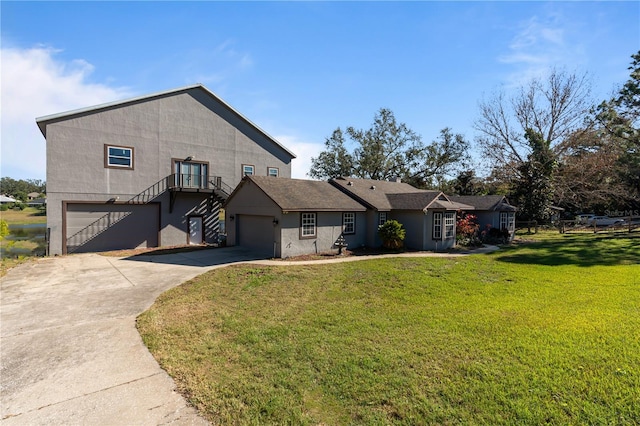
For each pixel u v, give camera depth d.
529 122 32.25
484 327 5.87
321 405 3.67
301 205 14.62
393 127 39.41
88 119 16.56
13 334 5.95
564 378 4.05
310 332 5.88
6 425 3.38
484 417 3.37
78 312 7.24
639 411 3.38
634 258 12.97
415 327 6.00
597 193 29.41
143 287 9.52
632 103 20.22
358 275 10.61
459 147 38.38
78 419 3.47
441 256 14.55
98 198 16.88
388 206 18.28
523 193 29.25
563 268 11.20
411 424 3.31
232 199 18.14
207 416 3.51
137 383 4.22
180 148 19.53
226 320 6.61
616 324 5.79
